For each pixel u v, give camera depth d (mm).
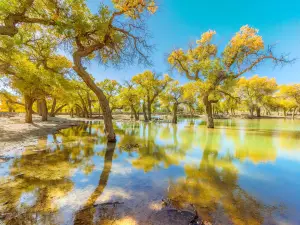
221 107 60531
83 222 2580
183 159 6676
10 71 12000
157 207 3100
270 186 4227
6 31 6207
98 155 6836
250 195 3719
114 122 30016
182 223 2633
